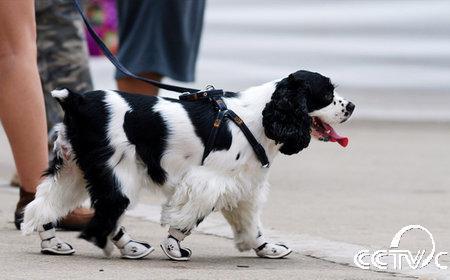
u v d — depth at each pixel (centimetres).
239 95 949
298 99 929
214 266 927
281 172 1678
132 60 1476
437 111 2545
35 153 1088
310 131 944
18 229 1108
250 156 931
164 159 927
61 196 961
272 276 881
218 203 934
